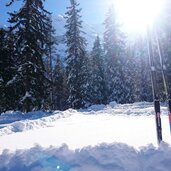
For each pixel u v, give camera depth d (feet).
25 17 85.10
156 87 20.20
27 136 35.86
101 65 164.45
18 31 85.25
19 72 82.53
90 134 34.01
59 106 188.03
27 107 80.79
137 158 15.78
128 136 30.91
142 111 69.97
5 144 30.53
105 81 163.02
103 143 16.97
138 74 167.43
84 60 139.85
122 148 16.37
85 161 15.48
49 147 17.24
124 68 143.23
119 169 14.98
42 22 88.53
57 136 34.09
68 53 132.98
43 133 37.88
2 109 85.56
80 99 128.06
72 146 26.45
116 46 144.05
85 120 54.70
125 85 140.15
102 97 160.76
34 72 83.25
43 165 15.56
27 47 84.28
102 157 15.61
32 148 17.13
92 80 159.43
